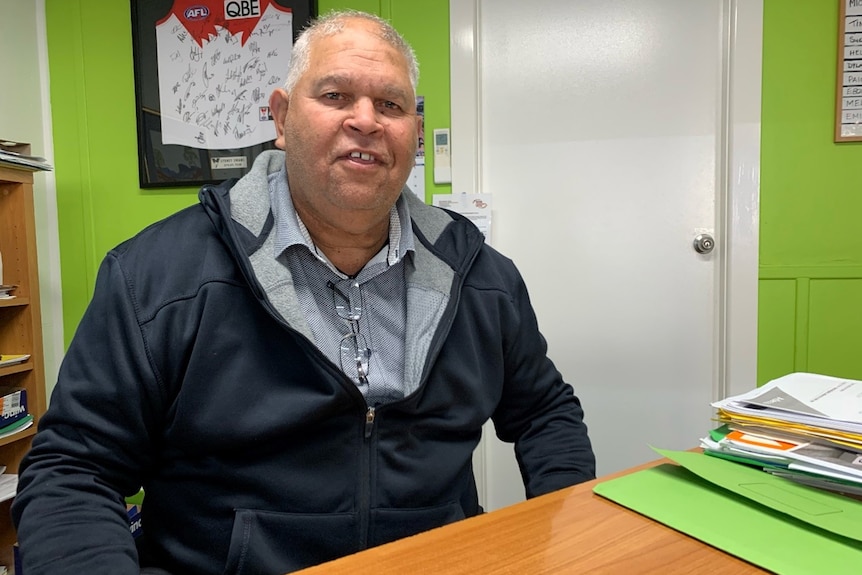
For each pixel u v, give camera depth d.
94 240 2.04
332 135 0.88
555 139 1.87
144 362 0.80
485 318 1.04
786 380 0.90
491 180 1.90
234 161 1.92
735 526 0.58
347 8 1.85
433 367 0.94
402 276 1.01
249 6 1.87
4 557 1.76
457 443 0.98
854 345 1.73
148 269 0.85
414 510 0.89
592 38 1.83
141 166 1.97
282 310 0.84
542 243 1.89
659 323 1.84
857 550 0.53
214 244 0.89
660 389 1.85
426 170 1.87
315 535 0.82
